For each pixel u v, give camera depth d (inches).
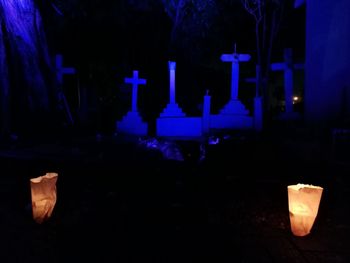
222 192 159.6
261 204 140.6
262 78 578.2
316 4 361.1
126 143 362.0
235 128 495.5
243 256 91.7
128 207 135.3
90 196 150.2
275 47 663.1
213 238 104.1
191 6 668.1
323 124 329.4
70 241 100.9
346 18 282.7
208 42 706.8
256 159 269.0
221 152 311.9
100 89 696.4
